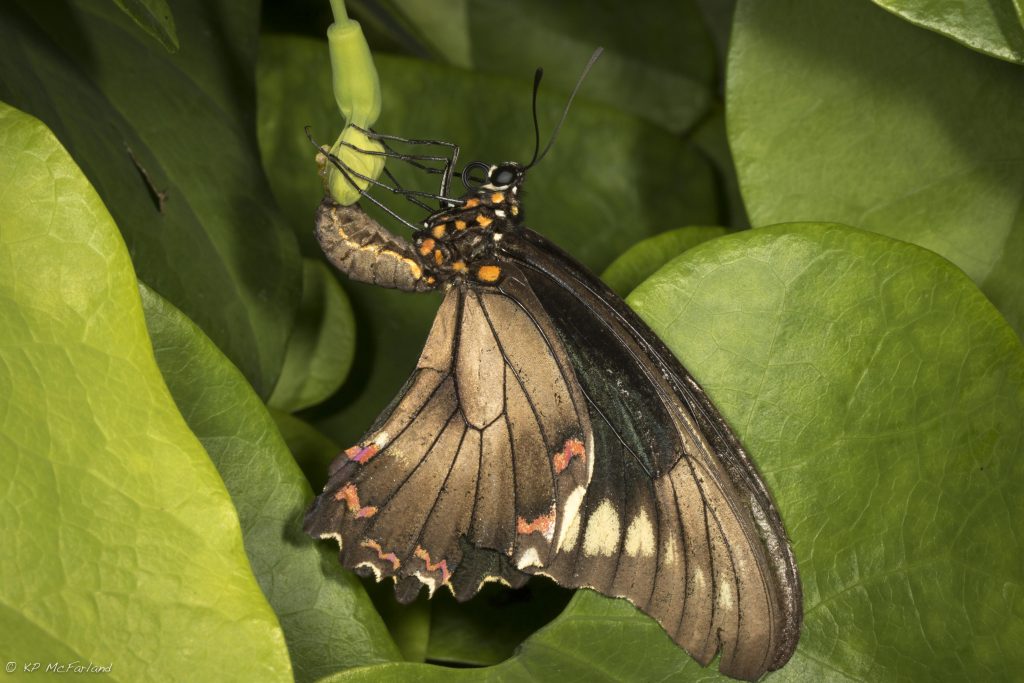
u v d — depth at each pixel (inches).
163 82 15.9
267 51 17.1
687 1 18.2
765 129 15.6
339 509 14.8
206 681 13.7
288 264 16.1
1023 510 14.7
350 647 14.7
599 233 17.3
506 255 15.0
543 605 15.9
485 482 14.9
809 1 15.5
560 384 14.8
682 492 14.5
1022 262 15.3
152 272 15.4
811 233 14.8
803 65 15.6
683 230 15.8
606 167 17.3
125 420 13.9
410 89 17.1
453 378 15.0
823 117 15.6
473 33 18.1
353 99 14.5
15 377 13.8
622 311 14.6
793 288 14.8
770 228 14.8
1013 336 14.7
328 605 14.8
